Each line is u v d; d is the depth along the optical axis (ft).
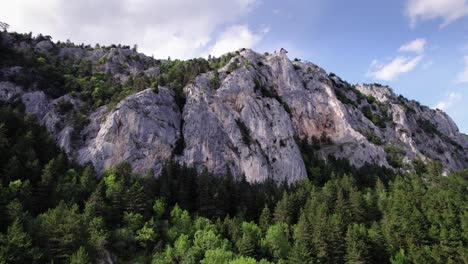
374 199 404.16
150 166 434.71
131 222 298.56
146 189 352.90
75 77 618.85
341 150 583.17
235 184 409.28
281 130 545.85
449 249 296.10
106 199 323.78
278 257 288.71
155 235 289.53
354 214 362.53
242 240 288.10
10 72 520.83
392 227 323.16
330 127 630.33
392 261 285.23
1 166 311.47
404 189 440.04
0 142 323.98
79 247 239.91
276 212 358.84
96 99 540.93
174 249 276.00
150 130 465.06
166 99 521.65
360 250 280.92
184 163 432.66
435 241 314.14
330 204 379.96
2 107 421.59
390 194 419.54
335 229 301.22
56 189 302.86
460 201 386.32
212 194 366.22
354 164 560.20
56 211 247.91
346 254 288.51
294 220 364.79
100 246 254.27
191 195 384.68
